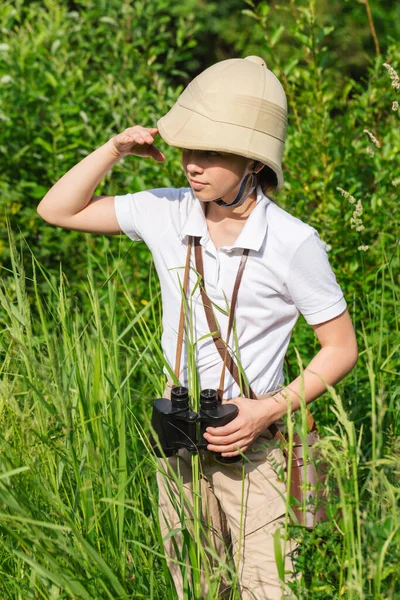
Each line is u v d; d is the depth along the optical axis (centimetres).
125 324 488
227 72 262
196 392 275
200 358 278
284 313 275
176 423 266
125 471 281
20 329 299
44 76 641
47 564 254
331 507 246
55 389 257
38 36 675
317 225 461
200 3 1288
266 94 261
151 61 647
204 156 260
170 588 277
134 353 383
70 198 295
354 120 527
